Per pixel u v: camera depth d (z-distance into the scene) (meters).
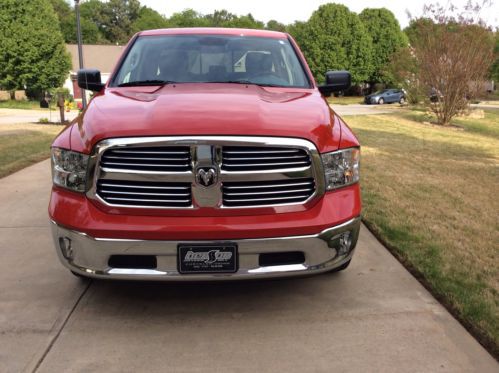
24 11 36.91
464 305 3.27
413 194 6.30
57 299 3.36
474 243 4.48
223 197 2.77
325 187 2.91
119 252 2.77
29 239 4.50
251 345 2.84
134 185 2.76
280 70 4.19
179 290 3.52
